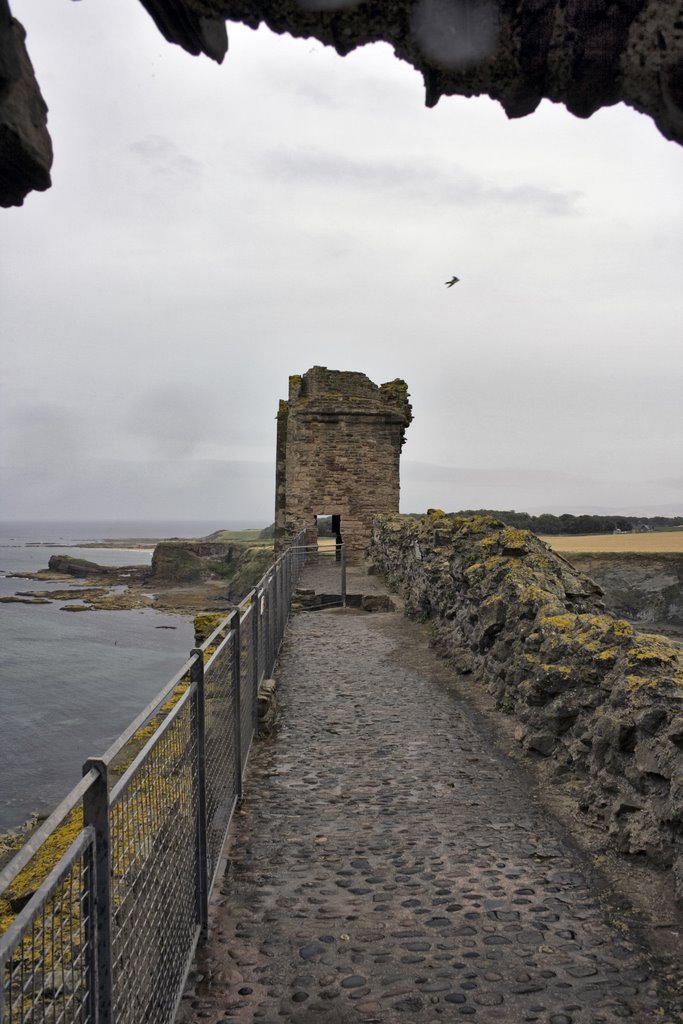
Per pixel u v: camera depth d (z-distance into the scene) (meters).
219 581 102.38
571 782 7.25
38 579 117.31
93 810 2.75
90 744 28.39
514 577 10.26
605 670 7.25
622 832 5.82
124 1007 3.07
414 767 7.91
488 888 5.38
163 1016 3.67
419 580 16.84
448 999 4.15
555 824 6.46
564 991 4.20
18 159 3.02
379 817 6.68
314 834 6.34
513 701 9.48
